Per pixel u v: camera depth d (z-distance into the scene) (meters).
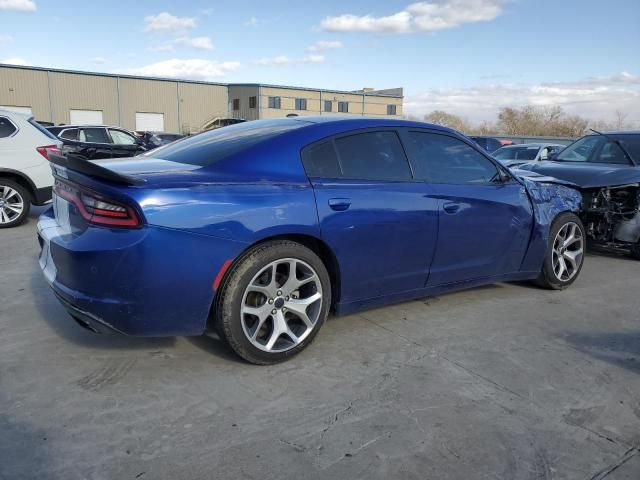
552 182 4.76
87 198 2.76
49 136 7.46
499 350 3.48
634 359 3.41
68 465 2.19
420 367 3.20
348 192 3.29
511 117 57.66
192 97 50.88
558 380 3.09
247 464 2.24
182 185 2.77
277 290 3.08
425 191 3.66
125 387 2.84
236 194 2.89
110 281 2.66
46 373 2.97
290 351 3.17
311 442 2.41
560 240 4.79
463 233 3.90
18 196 7.18
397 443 2.43
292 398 2.79
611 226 6.06
